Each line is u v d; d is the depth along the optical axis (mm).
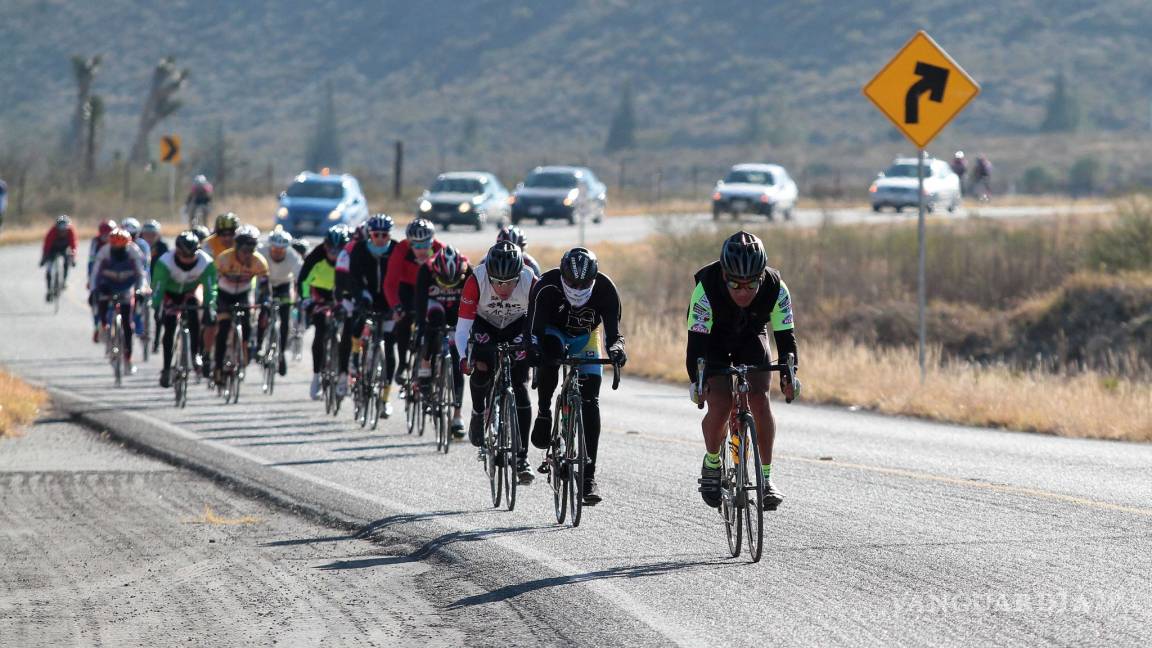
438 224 147125
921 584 24203
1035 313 81312
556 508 30750
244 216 164250
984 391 53156
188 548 28172
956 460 39531
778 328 26594
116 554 27625
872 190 163375
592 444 29547
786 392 26453
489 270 30203
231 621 22625
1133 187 95062
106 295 58594
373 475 36656
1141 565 25391
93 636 21812
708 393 27125
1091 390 53750
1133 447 42656
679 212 172250
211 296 51438
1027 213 147875
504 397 31906
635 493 33750
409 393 44844
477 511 31562
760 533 25672
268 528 30250
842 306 86875
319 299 51562
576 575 25109
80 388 56031
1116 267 85688
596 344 30109
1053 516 30375
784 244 101188
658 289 93750
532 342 29109
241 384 58812
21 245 139125
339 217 128500
